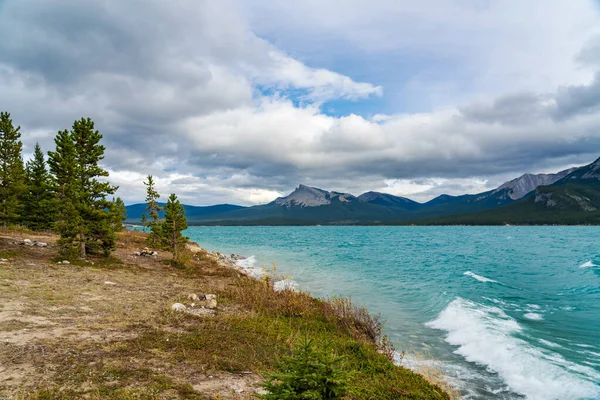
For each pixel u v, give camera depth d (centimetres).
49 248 2827
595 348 1394
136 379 769
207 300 1688
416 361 1301
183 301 1642
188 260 3488
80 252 2542
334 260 5031
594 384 1073
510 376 1162
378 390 885
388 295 2547
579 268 4072
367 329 1563
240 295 1930
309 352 599
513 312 2003
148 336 1073
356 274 3612
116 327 1139
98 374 769
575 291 2672
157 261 3183
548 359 1277
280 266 4328
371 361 1112
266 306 1752
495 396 1024
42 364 792
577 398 998
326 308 1747
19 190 3569
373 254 6034
